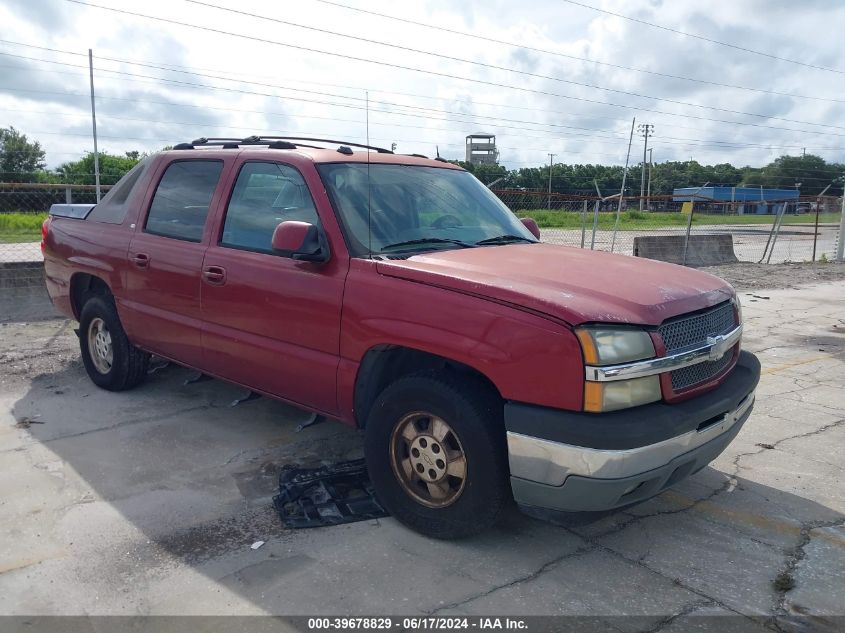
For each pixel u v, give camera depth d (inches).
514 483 128.1
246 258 171.0
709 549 142.2
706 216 1818.4
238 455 181.9
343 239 152.9
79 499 156.1
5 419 203.6
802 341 339.0
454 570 131.6
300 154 169.6
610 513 134.9
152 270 196.5
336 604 120.4
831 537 148.0
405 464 144.2
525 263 148.9
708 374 141.6
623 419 121.6
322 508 153.0
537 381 123.8
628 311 126.3
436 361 149.8
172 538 140.8
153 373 245.6
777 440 204.2
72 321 330.3
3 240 671.8
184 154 201.6
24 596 121.3
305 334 157.5
